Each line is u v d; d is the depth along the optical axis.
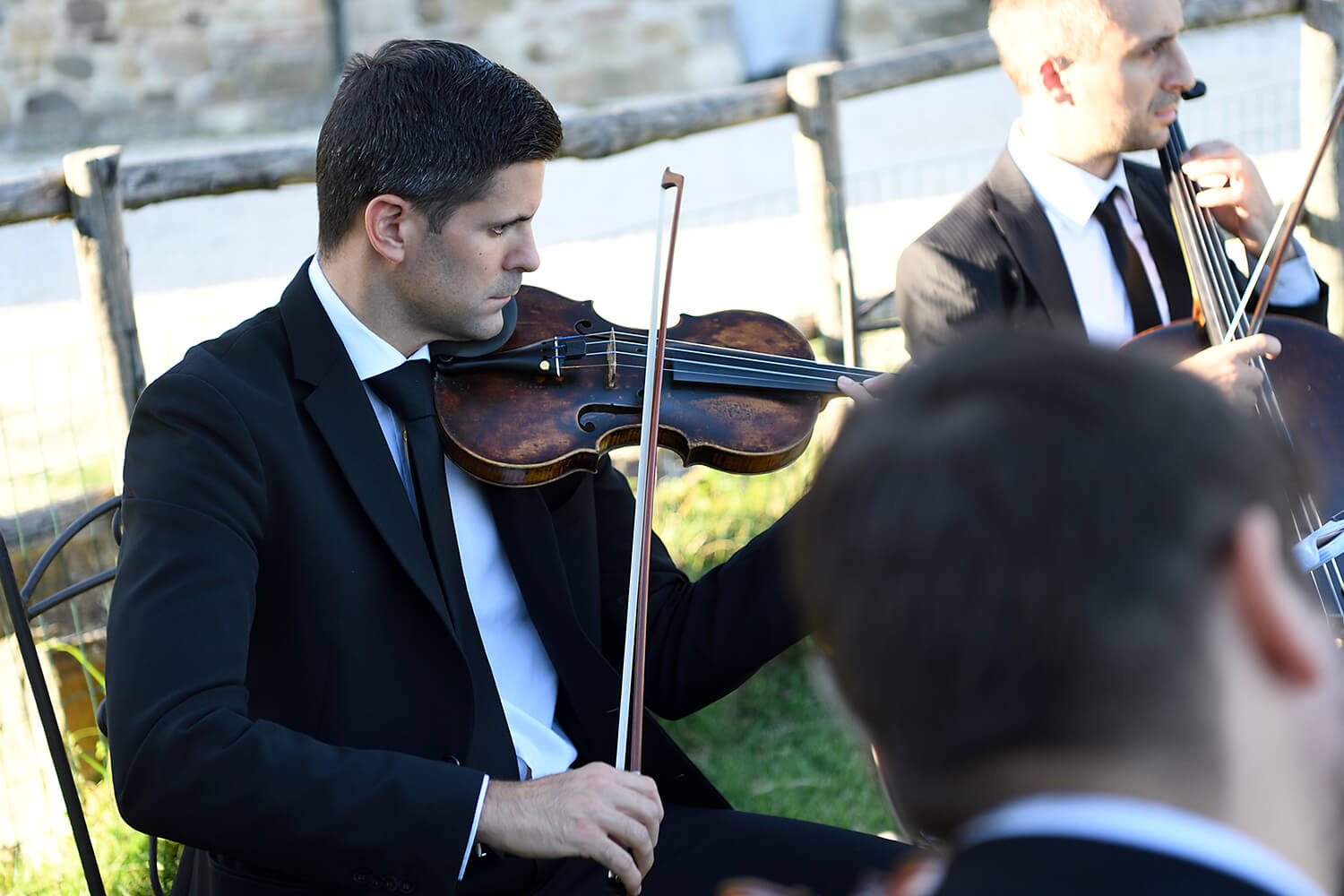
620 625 2.22
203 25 11.35
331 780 1.61
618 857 1.62
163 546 1.70
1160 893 0.65
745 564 2.15
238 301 6.64
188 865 1.98
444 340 2.18
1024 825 0.69
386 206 1.88
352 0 11.64
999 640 0.67
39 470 4.25
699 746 3.64
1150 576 0.65
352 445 1.86
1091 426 0.68
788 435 2.32
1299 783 0.70
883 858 1.95
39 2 10.92
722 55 12.28
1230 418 0.70
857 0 12.31
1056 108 2.88
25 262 7.67
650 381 2.07
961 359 0.74
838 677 0.75
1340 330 4.55
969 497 0.67
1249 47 10.64
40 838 3.15
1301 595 0.71
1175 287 2.99
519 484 2.04
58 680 3.45
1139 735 0.67
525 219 1.96
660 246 2.12
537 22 11.91
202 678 1.64
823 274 4.64
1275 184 6.27
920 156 8.80
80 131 11.24
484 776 1.67
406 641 1.86
